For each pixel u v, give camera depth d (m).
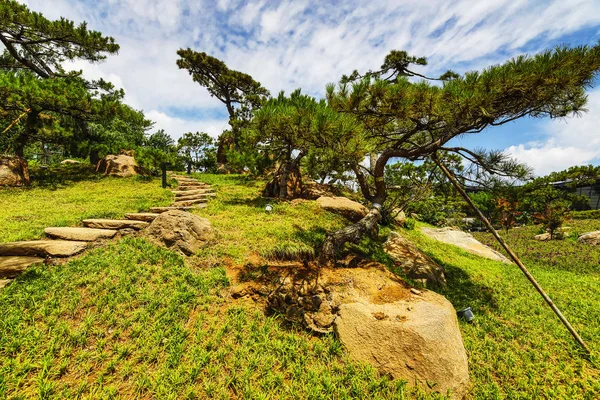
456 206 20.00
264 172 15.37
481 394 3.42
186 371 3.16
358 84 5.64
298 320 4.25
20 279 4.24
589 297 7.07
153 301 4.18
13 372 2.86
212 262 5.61
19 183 11.38
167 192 11.82
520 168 5.94
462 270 8.67
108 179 13.73
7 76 11.34
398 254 7.91
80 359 3.17
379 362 3.47
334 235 6.37
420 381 3.26
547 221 17.69
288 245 6.57
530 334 4.95
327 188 15.05
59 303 3.93
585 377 3.87
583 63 4.29
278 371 3.39
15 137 13.63
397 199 12.49
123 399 2.78
